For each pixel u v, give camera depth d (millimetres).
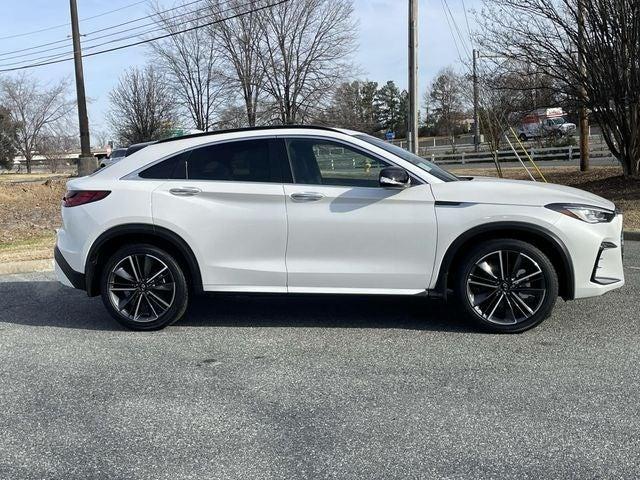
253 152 5418
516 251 5105
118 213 5387
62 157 59812
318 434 3578
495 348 4938
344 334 5410
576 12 13094
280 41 32531
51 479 3164
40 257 8953
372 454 3336
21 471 3246
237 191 5289
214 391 4234
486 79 15805
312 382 4348
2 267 8422
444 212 5098
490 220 5039
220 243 5328
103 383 4422
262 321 5883
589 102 13805
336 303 6477
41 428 3738
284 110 33469
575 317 5715
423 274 5172
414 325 5617
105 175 5590
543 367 4500
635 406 3824
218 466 3254
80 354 5059
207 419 3809
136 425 3748
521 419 3689
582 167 19797
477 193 5125
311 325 5707
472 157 36750
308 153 5359
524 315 5211
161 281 5547
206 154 5484
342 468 3203
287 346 5133
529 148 34875
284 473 3168
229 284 5379
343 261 5230
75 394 4238
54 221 15172
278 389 4242
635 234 10055
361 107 64625
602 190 14133
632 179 14508
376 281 5215
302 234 5230
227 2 32656
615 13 12461
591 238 5039
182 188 5375
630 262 8266
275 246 5277
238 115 35062
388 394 4105
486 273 5191
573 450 3322
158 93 47531
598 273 5137
